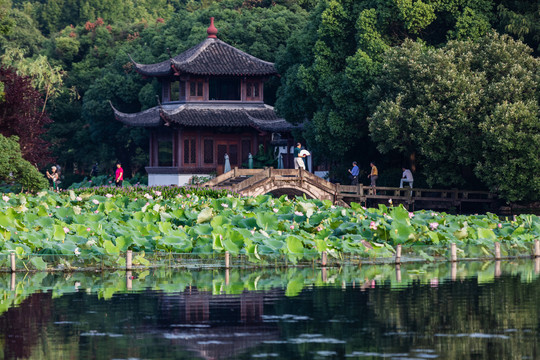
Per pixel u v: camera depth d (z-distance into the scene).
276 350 17.47
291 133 79.44
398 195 64.50
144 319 20.44
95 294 23.95
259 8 109.62
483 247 31.94
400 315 20.70
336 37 69.69
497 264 30.59
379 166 73.00
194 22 107.69
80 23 169.00
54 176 70.75
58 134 112.44
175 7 187.38
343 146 68.62
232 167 87.31
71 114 115.00
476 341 18.09
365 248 29.67
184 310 21.52
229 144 87.31
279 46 97.75
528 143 58.53
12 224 29.47
